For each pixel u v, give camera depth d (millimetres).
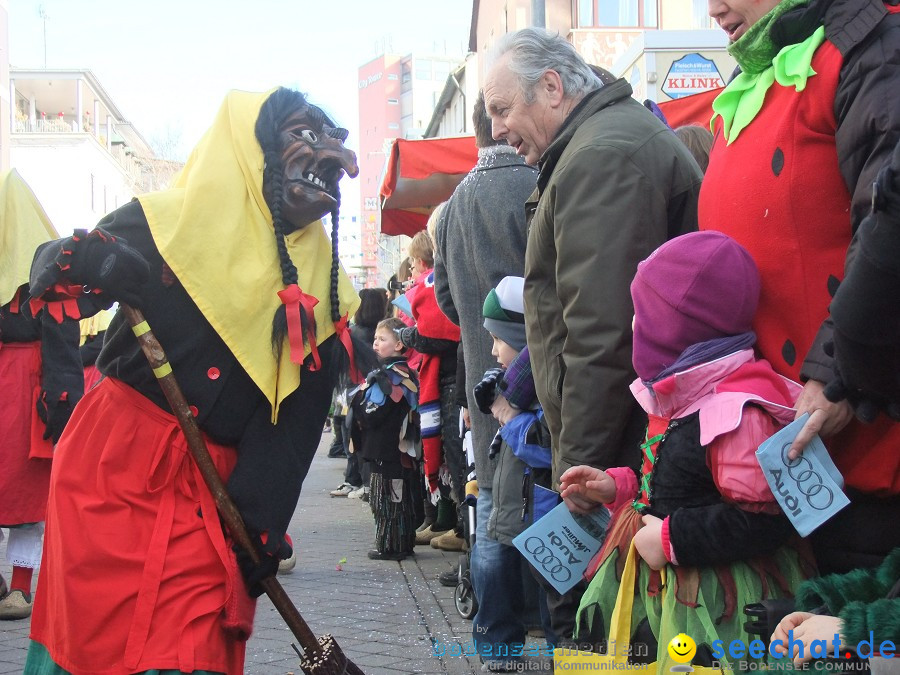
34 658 2771
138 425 2734
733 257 2375
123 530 2650
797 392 2352
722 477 2250
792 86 2348
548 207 3014
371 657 4223
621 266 2814
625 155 2891
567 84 3303
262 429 2814
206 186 2764
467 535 5156
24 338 5055
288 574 6121
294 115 2865
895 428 2176
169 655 2549
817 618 1977
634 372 2797
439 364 5926
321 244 2996
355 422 6688
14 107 49500
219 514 2748
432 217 5758
